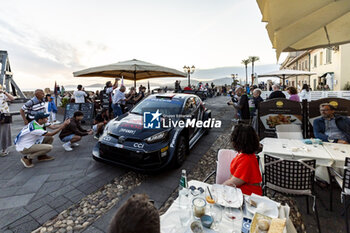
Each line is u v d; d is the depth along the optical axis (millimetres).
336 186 3182
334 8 1494
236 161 2053
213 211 1575
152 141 3438
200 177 3584
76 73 6289
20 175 3598
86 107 8438
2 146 4559
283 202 2881
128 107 8188
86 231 2254
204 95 16578
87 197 2928
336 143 3166
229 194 1693
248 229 1364
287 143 3248
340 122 3488
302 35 1644
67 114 8461
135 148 3354
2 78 15789
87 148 5141
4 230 2258
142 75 7902
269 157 2449
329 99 3900
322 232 2283
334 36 2145
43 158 4262
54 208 2660
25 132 3867
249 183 1961
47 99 8250
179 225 1433
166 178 3529
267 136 4676
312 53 21688
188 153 4438
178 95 5246
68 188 3164
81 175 3609
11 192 3037
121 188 3188
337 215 2557
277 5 1518
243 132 2004
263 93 12117
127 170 3818
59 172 3725
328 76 16328
